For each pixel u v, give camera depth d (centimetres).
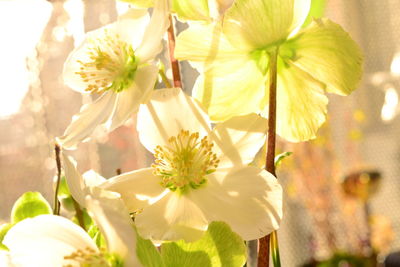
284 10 39
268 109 40
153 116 40
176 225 38
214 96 41
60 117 116
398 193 113
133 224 36
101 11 99
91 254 37
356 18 111
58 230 38
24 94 118
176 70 42
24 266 38
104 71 40
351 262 87
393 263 97
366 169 100
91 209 36
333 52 40
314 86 41
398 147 112
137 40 41
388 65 112
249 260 57
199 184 39
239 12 39
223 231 38
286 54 40
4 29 111
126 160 104
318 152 102
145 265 36
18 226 38
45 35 110
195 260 37
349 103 111
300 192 103
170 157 39
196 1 40
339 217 103
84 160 108
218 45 39
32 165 123
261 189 39
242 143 40
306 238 107
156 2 38
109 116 40
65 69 42
